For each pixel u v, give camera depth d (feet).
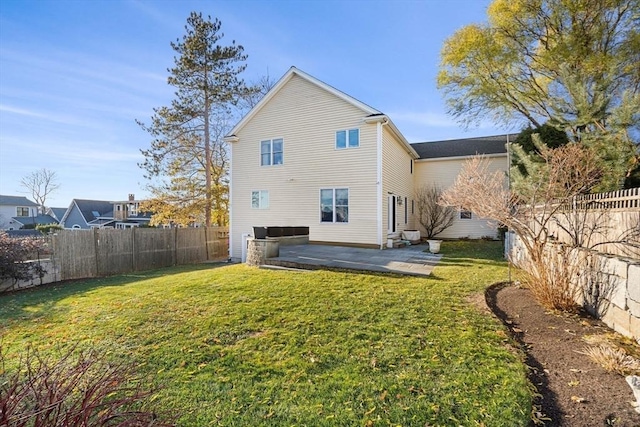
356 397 8.44
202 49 57.11
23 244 27.99
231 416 7.89
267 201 45.16
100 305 17.98
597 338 11.45
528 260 18.04
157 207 59.31
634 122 20.48
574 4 36.17
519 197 19.98
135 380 9.32
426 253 33.65
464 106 47.21
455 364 9.80
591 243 15.28
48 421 4.96
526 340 11.81
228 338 12.39
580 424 7.11
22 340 13.42
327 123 41.42
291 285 19.72
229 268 28.78
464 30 44.16
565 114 25.93
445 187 55.77
